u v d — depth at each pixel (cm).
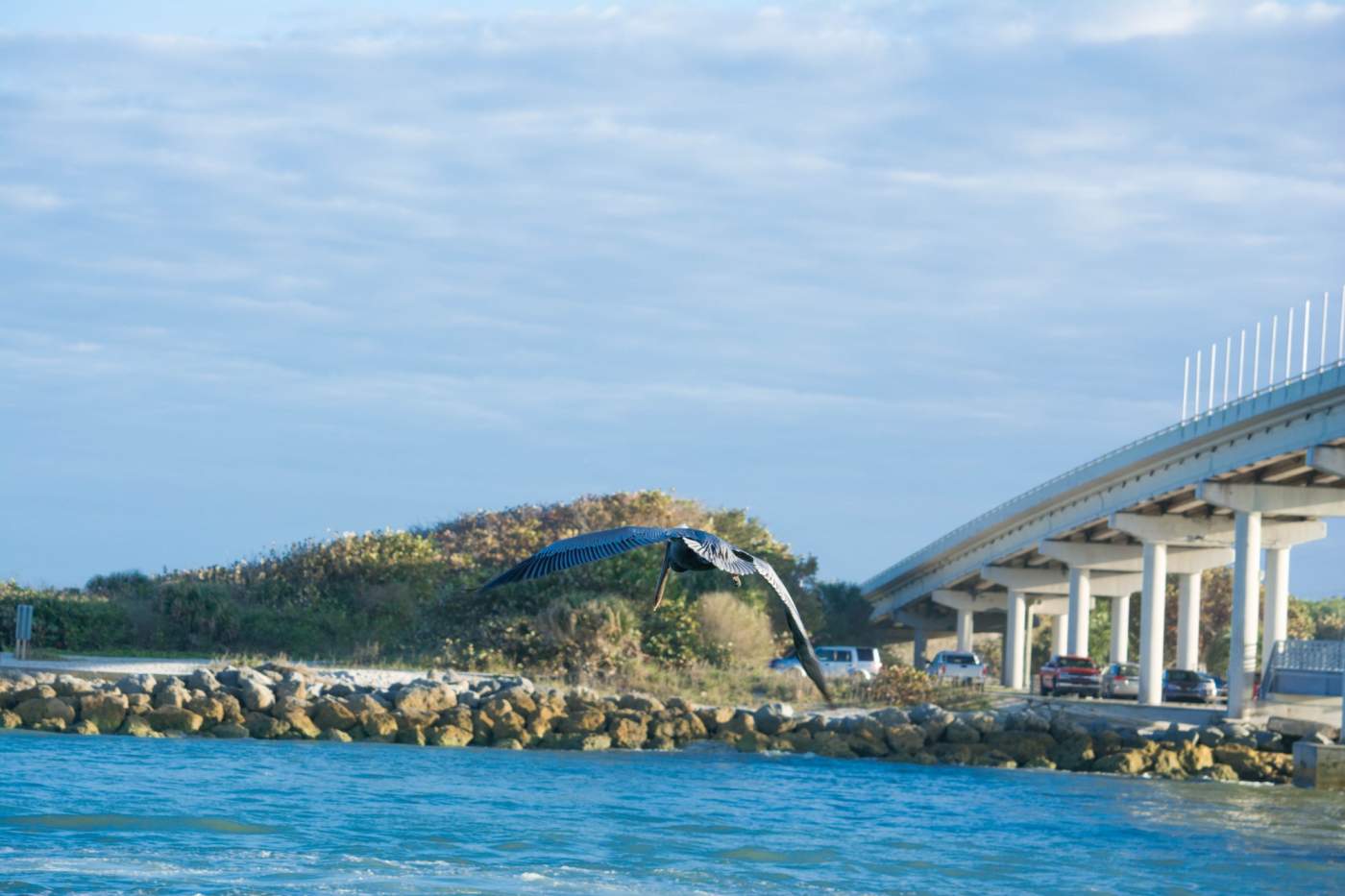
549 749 5297
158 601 6856
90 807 3353
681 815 3753
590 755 5156
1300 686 6538
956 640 14762
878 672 7069
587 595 6900
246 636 6762
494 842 3216
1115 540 9562
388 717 5181
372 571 7381
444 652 6688
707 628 7181
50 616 6431
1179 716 6669
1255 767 5622
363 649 6688
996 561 10844
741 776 4744
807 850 3356
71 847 2931
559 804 3838
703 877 2986
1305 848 3719
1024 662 12281
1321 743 5412
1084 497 8850
